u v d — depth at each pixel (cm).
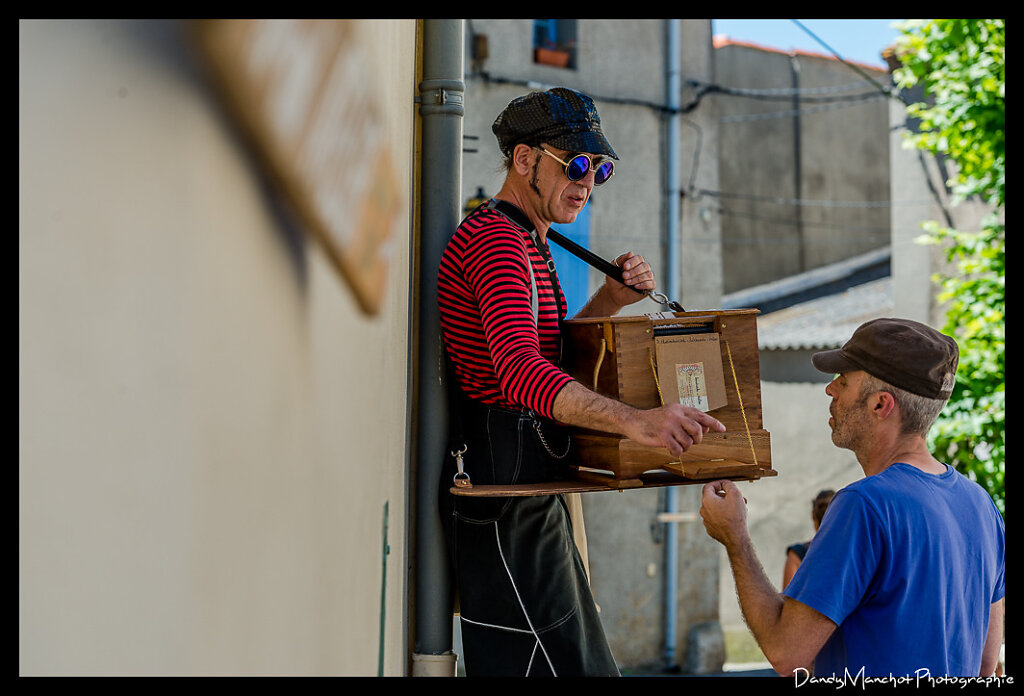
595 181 214
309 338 59
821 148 1827
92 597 35
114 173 34
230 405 45
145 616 38
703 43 1116
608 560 1045
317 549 68
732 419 207
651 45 1091
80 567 34
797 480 1259
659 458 198
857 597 193
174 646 40
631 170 1074
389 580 139
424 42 233
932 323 1210
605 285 237
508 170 219
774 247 1762
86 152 33
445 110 231
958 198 810
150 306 37
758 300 1605
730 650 1173
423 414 221
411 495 223
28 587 33
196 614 42
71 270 33
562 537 214
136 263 36
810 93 1655
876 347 210
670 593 1062
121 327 35
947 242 1189
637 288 227
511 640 206
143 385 37
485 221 204
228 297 43
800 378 1270
